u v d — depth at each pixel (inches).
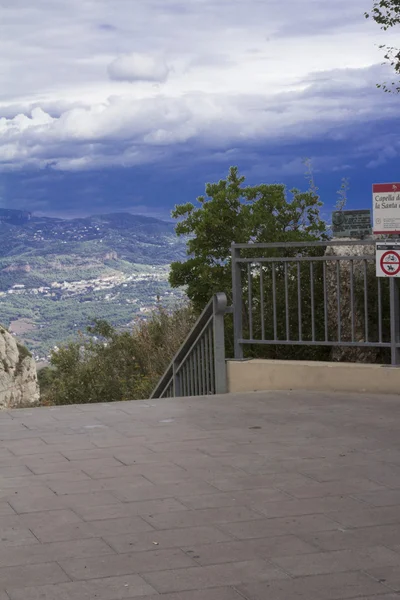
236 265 342.6
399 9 377.1
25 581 145.6
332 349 371.2
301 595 138.2
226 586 142.3
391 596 137.3
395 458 225.3
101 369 591.2
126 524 175.5
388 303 352.2
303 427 264.4
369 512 181.0
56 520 178.9
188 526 173.8
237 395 322.3
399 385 305.3
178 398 320.5
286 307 329.7
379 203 303.1
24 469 221.1
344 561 152.9
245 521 176.4
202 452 235.9
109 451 239.3
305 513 180.9
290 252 395.2
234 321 343.9
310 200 452.1
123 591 140.6
